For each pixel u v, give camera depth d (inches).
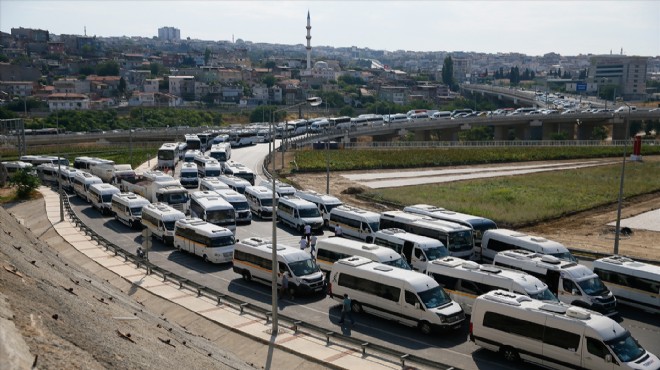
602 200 2817.4
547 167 4244.6
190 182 3031.5
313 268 1414.9
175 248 1881.2
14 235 1322.6
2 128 4335.6
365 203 2746.1
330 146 4955.7
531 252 1421.0
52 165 3255.4
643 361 899.4
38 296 771.4
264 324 1211.2
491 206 2610.7
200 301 1348.4
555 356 960.3
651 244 1985.7
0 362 487.8
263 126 6348.4
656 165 4180.6
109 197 2412.6
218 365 889.5
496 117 6323.8
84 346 668.7
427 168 4170.8
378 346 1014.4
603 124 6628.9
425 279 1192.2
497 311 1036.5
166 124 7401.6
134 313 1051.3
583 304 1232.8
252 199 2390.5
